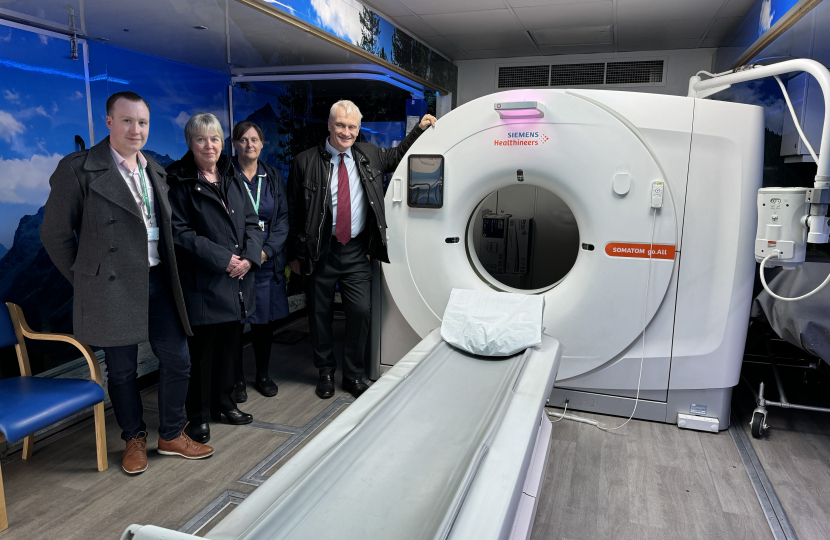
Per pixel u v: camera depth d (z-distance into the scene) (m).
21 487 2.03
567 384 2.70
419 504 1.26
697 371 2.50
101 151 1.92
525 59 4.64
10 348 2.35
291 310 4.34
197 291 2.26
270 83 3.77
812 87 2.99
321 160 2.72
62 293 2.58
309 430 2.53
